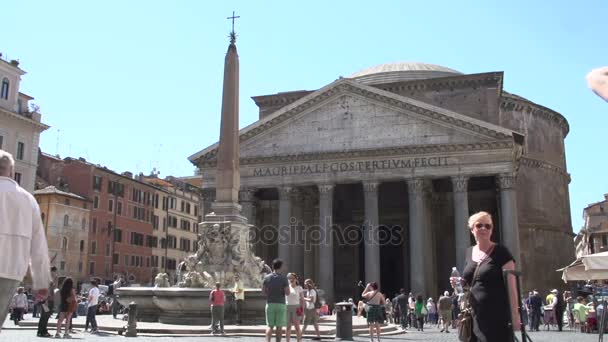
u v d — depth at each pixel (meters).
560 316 28.89
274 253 52.66
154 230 75.00
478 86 53.56
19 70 51.66
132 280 69.25
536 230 60.56
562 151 68.12
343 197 53.94
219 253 20.19
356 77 64.25
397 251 52.78
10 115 50.00
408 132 43.34
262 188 46.59
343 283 52.84
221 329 17.62
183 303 19.23
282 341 17.20
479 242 6.09
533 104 63.72
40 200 58.22
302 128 45.75
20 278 4.74
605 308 15.80
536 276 59.34
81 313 36.41
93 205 63.53
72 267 59.59
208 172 47.16
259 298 19.30
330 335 19.67
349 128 44.66
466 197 41.12
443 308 28.20
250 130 46.50
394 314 36.09
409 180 42.44
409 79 60.88
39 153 65.25
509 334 5.59
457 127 42.25
